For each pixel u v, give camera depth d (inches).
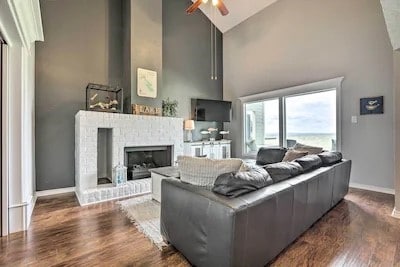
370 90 154.9
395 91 107.0
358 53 160.7
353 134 163.8
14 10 73.2
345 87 167.6
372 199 133.9
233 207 54.4
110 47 175.2
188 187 70.7
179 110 229.6
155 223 100.1
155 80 180.1
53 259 72.2
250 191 64.3
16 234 89.6
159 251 77.0
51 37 151.3
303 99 198.5
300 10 195.3
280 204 68.4
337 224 98.3
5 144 89.9
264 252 63.9
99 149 166.6
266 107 229.1
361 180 160.2
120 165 145.3
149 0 177.9
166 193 79.8
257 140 238.8
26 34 93.7
